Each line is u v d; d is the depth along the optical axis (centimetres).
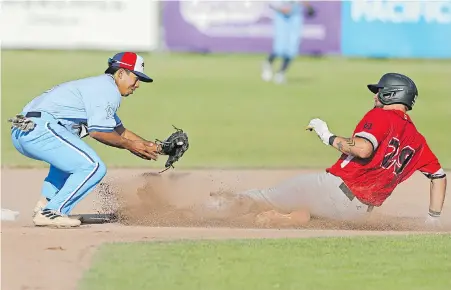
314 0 8806
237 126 5647
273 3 7594
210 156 4522
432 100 6862
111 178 3441
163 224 2675
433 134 5494
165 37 8769
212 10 8769
